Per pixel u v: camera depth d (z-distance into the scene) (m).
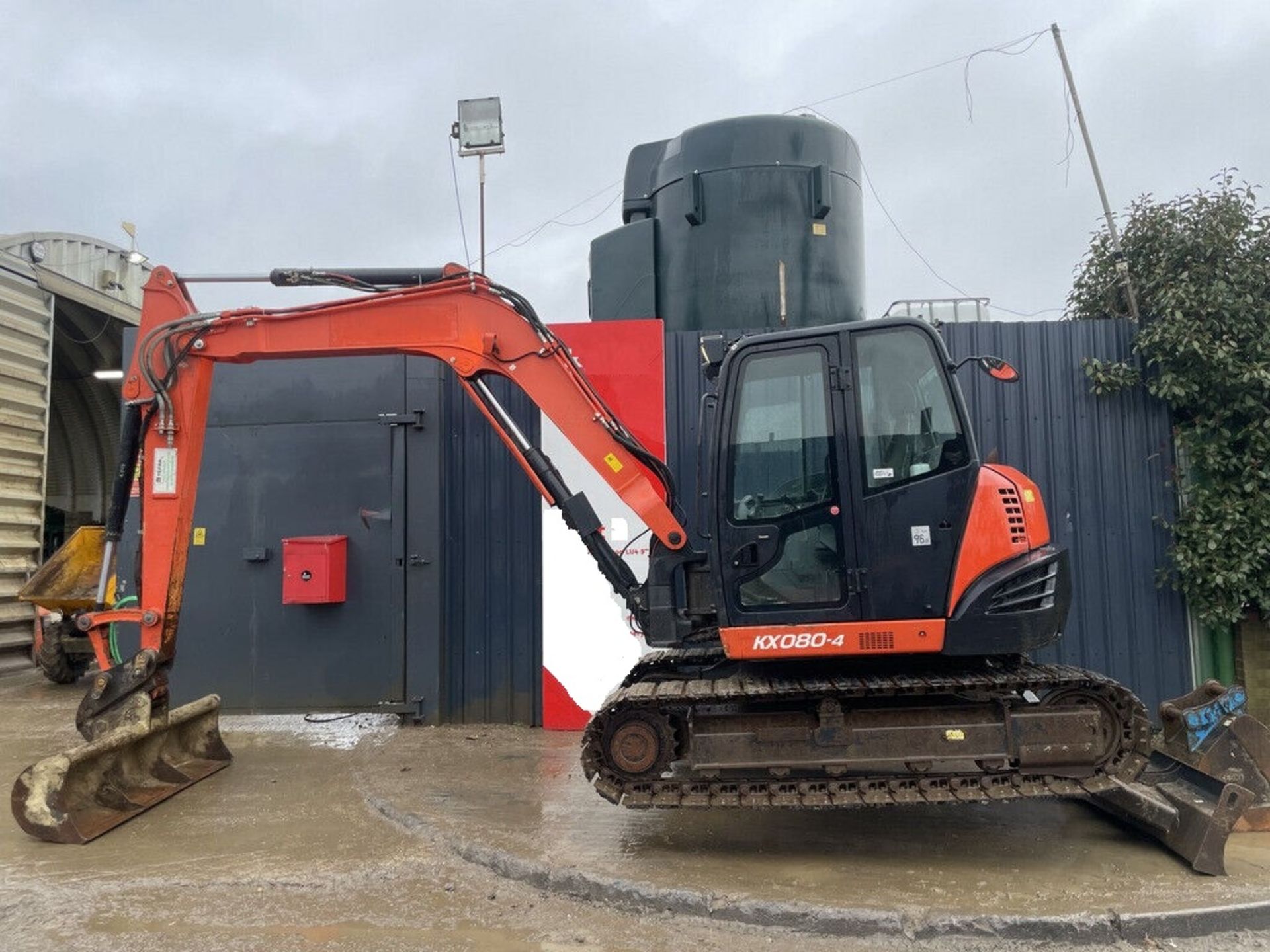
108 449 13.73
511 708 7.32
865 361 4.52
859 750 4.32
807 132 8.14
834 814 5.01
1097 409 7.20
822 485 4.50
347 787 5.64
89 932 3.68
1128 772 4.23
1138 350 7.02
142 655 5.43
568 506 5.32
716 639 5.27
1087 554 7.11
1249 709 6.79
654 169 8.84
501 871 4.29
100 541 9.41
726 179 8.03
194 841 4.69
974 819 4.94
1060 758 4.21
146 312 5.68
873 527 4.40
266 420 7.63
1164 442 7.14
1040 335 7.26
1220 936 3.66
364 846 4.62
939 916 3.64
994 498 4.36
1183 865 4.25
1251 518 6.70
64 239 11.64
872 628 4.38
